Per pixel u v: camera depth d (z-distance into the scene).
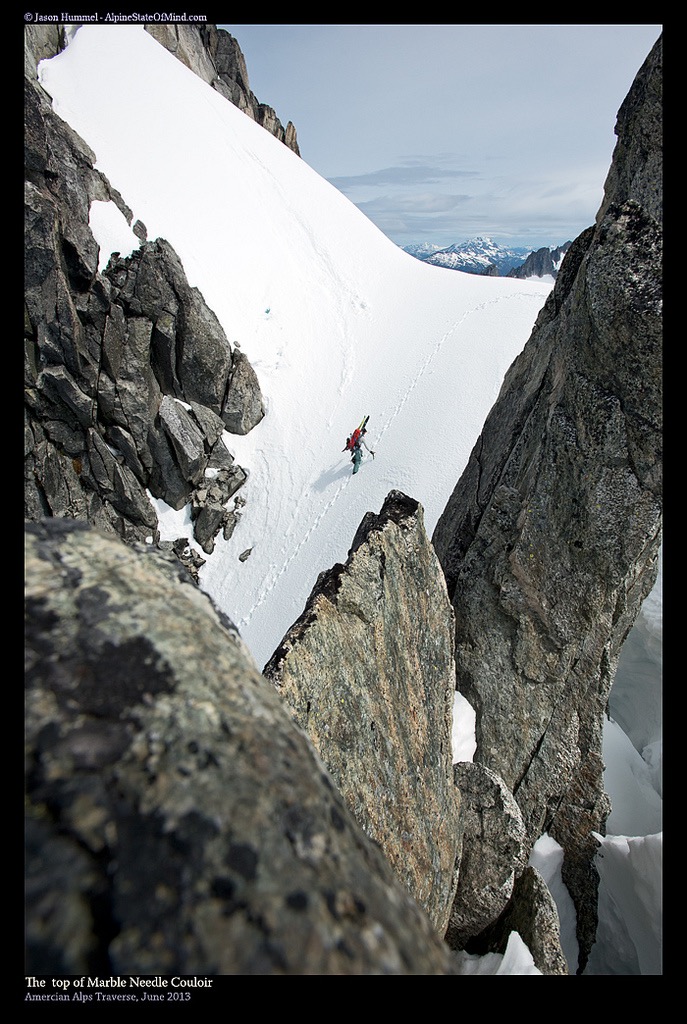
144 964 1.42
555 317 11.30
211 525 33.75
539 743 9.77
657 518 8.88
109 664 1.98
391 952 1.60
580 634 9.59
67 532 2.56
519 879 7.73
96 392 29.86
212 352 34.50
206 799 1.71
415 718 6.78
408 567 7.37
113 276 30.94
